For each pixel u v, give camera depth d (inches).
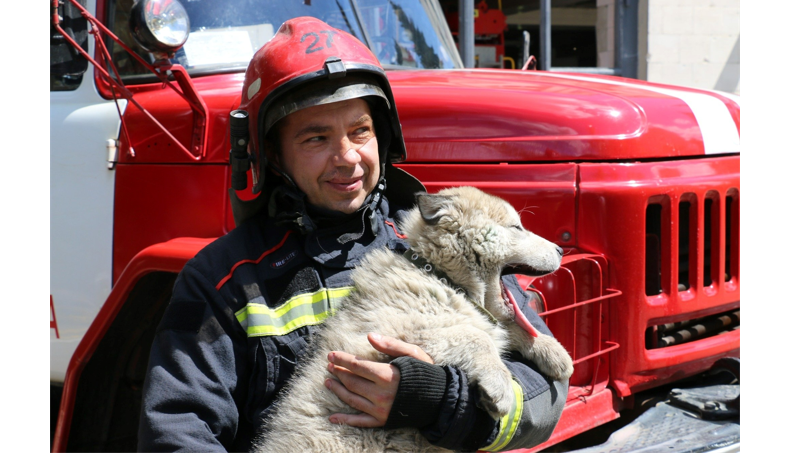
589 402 97.2
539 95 108.3
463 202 86.1
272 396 72.0
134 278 101.3
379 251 82.1
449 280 86.0
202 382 67.9
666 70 368.5
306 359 73.6
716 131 114.5
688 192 105.0
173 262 96.9
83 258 125.9
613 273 98.7
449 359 72.6
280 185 79.0
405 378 67.2
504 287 89.4
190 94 110.0
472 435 69.2
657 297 103.0
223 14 128.5
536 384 78.7
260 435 71.8
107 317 102.8
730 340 114.7
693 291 107.3
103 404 111.0
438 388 68.1
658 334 109.3
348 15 138.5
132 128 121.7
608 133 101.6
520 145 102.5
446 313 79.7
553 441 91.9
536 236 90.7
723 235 111.7
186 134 115.8
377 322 76.1
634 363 100.2
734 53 375.6
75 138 127.7
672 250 103.7
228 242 76.0
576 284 98.9
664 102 111.7
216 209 111.6
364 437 72.0
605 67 380.5
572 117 102.3
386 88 80.7
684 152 108.7
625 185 99.0
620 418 104.2
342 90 74.9
